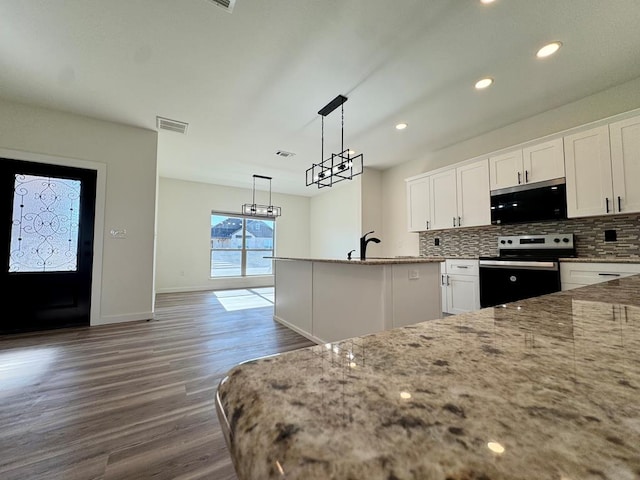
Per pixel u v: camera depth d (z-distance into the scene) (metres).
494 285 3.29
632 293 0.93
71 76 2.60
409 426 0.24
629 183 2.43
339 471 0.18
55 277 3.17
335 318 2.58
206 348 2.61
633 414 0.26
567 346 0.45
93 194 3.37
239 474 0.23
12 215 2.99
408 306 2.22
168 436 1.37
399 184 5.27
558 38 2.14
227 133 3.87
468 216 3.75
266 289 6.77
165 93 2.88
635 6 1.86
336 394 0.30
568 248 3.02
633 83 2.64
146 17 1.97
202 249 6.75
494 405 0.28
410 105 3.09
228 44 2.22
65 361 2.28
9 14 1.93
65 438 1.35
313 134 3.91
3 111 2.96
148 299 3.66
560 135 2.88
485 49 2.26
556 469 0.18
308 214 8.39
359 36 2.14
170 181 6.41
